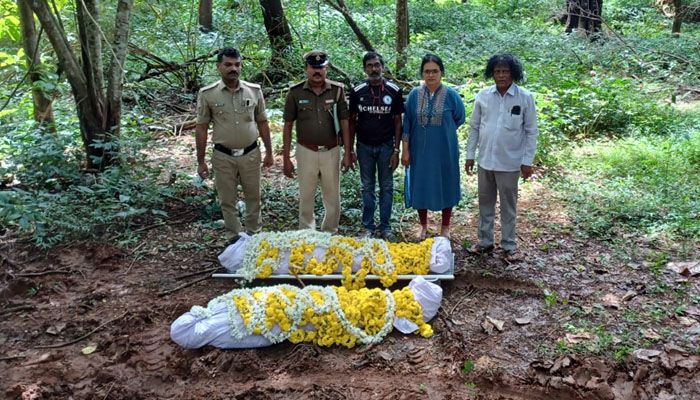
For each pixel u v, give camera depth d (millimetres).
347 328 4180
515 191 5352
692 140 8266
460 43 14727
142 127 8734
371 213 5734
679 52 13664
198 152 5441
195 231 6055
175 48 12859
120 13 7160
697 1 16703
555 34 16969
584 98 9508
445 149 5328
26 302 4812
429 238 5355
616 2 20953
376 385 3822
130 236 5809
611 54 13391
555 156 8055
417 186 5434
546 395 3740
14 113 8562
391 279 4828
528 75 10875
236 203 5676
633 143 8367
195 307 4266
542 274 5137
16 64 8414
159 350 4180
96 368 3998
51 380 3875
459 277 5109
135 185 6578
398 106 5406
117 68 7176
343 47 13117
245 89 5309
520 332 4336
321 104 5254
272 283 4973
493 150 5215
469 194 6918
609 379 3820
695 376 3826
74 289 5016
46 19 6715
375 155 5523
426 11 18422
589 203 6535
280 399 3695
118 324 4484
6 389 3760
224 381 3891
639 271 5125
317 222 6195
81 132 7328
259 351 4148
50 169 6742
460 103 5320
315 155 5379
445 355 4094
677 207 6230
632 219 6145
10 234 5891
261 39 12453
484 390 3801
